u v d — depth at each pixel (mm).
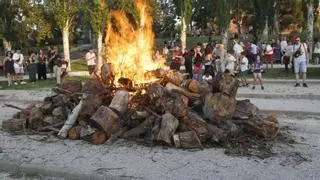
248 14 55562
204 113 9367
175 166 7508
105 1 31531
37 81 25406
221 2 33438
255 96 16922
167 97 9297
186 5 36438
